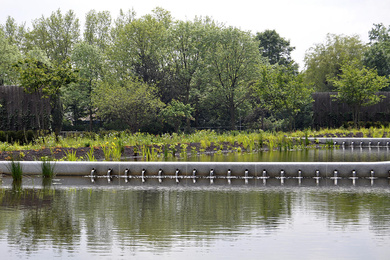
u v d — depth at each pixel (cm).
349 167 1159
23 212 759
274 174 1177
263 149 2155
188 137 2338
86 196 916
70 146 1741
